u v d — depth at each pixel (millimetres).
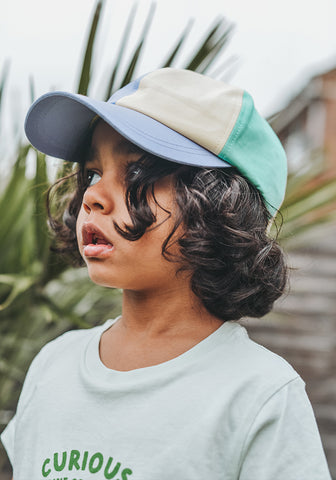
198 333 559
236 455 490
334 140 4449
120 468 502
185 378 527
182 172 540
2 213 1030
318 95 4387
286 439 490
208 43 946
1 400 1165
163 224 521
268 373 520
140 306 565
